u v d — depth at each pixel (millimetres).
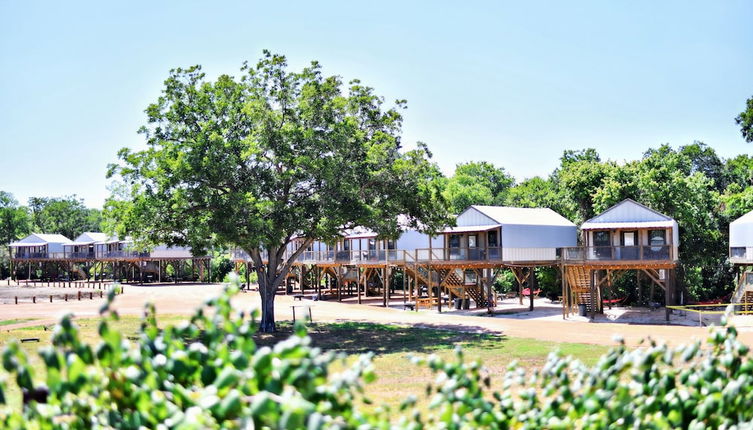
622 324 32219
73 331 3195
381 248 54312
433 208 33000
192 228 27875
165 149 29875
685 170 60031
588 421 3711
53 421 3361
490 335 28422
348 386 3115
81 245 90438
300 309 44094
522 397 3979
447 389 3752
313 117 31141
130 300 51219
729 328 4238
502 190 94438
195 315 3426
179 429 2922
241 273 80625
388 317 38062
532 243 44156
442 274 44750
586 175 53562
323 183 30609
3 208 112438
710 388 3869
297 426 2598
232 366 3201
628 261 36500
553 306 46969
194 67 32094
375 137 33125
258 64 31844
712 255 48562
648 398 3842
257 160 30328
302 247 33156
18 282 92625
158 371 3330
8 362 3041
